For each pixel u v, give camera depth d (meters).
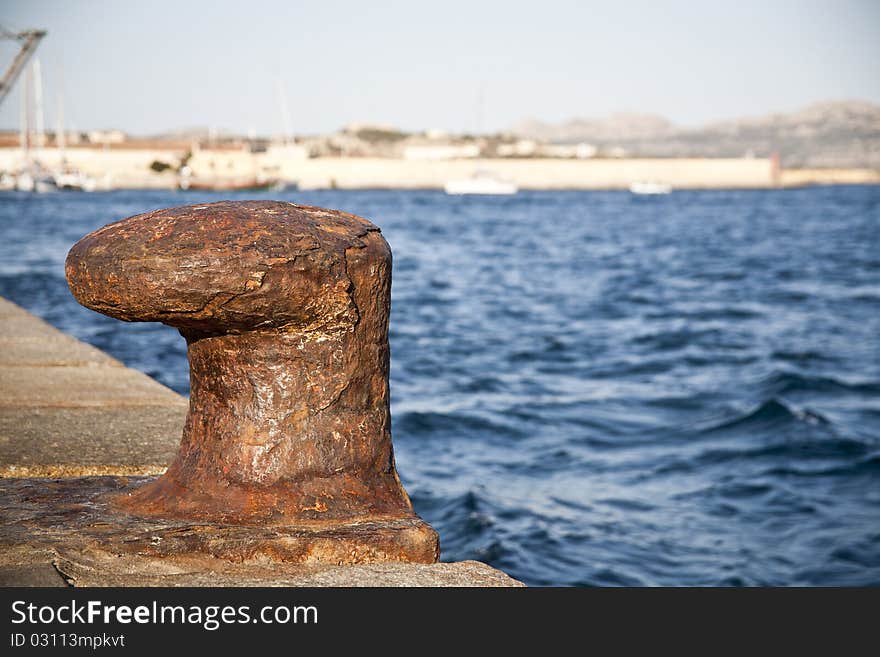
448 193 125.50
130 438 3.70
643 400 11.20
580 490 7.43
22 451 3.47
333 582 2.31
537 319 19.16
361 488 2.64
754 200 114.81
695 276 29.09
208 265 2.42
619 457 8.53
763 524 6.77
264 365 2.59
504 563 5.84
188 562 2.39
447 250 38.50
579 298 23.02
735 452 8.76
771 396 11.51
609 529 6.52
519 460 8.27
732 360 14.63
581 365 13.93
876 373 13.41
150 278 2.41
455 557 5.98
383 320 2.74
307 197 113.38
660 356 14.92
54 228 42.53
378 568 2.42
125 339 12.76
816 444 8.95
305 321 2.58
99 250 2.48
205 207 2.57
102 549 2.38
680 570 5.83
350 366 2.65
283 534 2.45
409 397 10.81
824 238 49.47
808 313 20.78
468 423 9.53
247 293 2.45
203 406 2.69
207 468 2.63
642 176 154.62
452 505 6.95
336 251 2.57
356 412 2.68
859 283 27.33
